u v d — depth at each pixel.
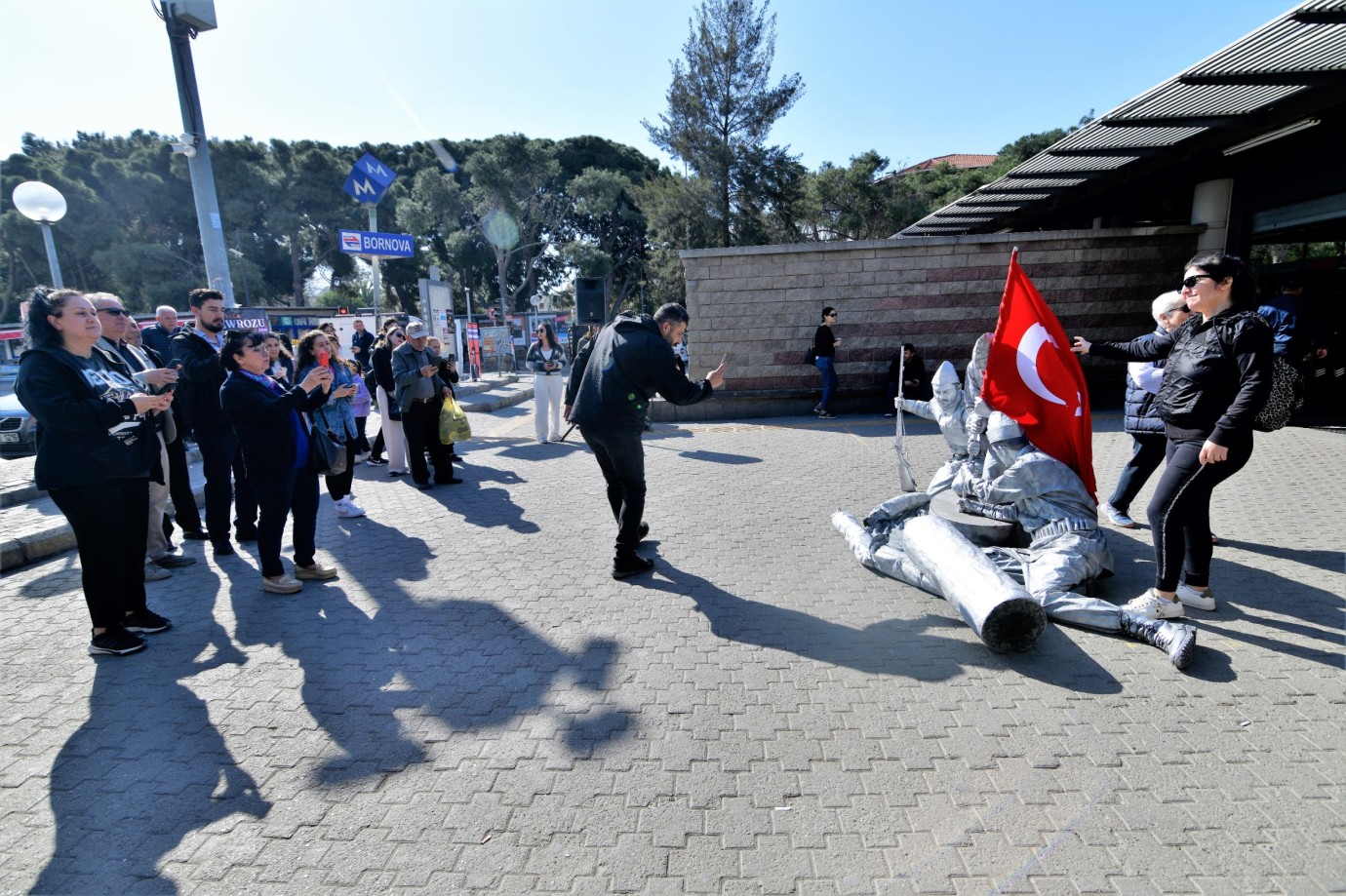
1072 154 10.10
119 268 36.69
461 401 15.44
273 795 2.62
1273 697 3.10
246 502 5.66
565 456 9.23
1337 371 11.71
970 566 3.67
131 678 3.52
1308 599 4.04
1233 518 5.51
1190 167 11.32
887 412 12.33
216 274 9.59
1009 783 2.60
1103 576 4.34
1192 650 3.33
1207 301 3.55
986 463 4.74
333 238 45.91
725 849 2.31
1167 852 2.25
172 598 4.57
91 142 47.53
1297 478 6.57
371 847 2.35
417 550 5.47
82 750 2.92
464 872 2.23
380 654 3.72
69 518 3.61
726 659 3.58
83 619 4.29
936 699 3.17
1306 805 2.44
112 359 4.28
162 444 5.04
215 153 40.09
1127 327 12.19
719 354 12.86
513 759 2.80
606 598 4.42
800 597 4.36
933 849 2.29
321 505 7.00
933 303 12.40
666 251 37.84
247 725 3.07
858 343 12.60
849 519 5.32
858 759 2.76
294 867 2.26
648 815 2.47
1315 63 7.22
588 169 45.34
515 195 43.00
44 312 3.49
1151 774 2.62
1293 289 7.39
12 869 2.28
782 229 37.69
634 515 4.67
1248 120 8.59
